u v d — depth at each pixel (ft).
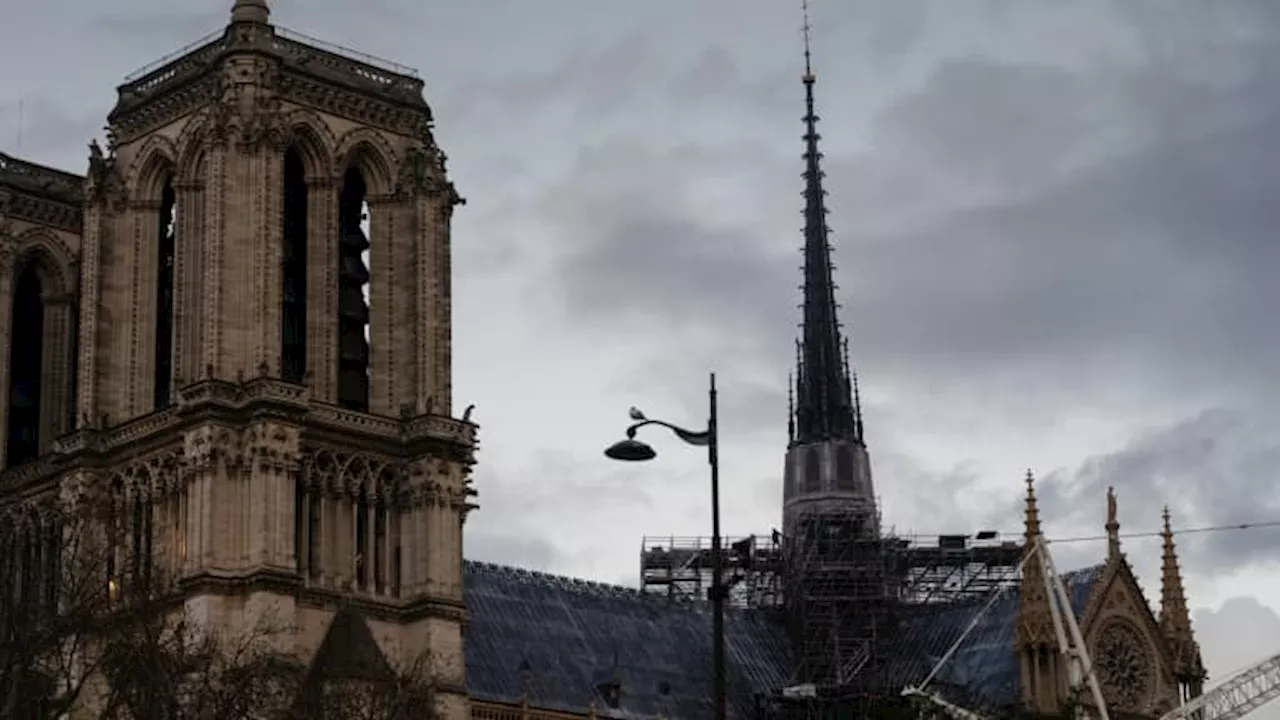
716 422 348.79
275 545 509.35
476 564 622.13
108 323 553.23
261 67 538.47
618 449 339.98
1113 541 652.48
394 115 563.48
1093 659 635.66
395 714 465.47
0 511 563.07
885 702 618.85
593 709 588.91
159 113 556.51
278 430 515.09
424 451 540.11
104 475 540.93
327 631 518.37
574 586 643.04
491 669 595.06
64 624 424.05
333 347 539.70
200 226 540.52
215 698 437.99
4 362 582.35
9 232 586.45
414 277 552.00
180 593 508.94
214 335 520.83
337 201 549.13
